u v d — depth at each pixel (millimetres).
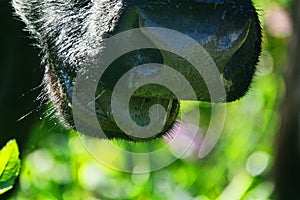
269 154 15523
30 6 8703
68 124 7879
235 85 6754
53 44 7906
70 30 7402
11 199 13062
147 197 14836
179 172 15469
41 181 14445
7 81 12922
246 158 15586
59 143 15008
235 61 6691
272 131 15758
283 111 14391
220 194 14883
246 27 6555
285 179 14414
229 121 15969
